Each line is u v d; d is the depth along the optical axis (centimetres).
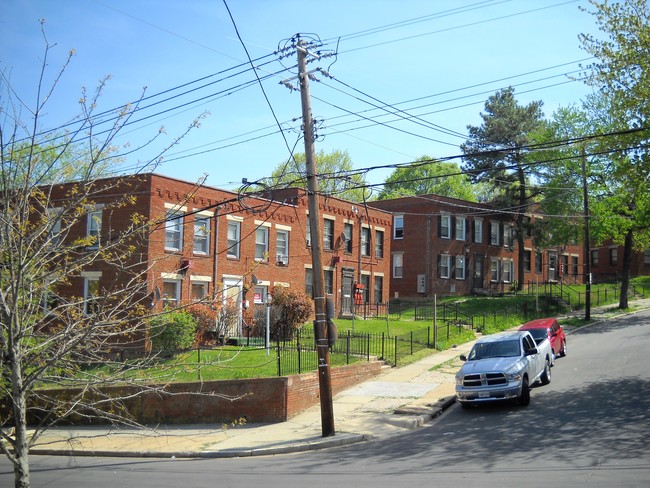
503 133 5138
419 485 1085
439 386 2247
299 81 1747
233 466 1423
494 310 4112
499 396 1803
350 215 4091
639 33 1889
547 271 6247
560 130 4606
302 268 3675
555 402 1848
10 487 1253
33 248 859
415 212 5203
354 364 2341
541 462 1203
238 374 2173
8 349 723
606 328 3625
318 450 1570
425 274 5072
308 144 1745
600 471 1100
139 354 2414
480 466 1212
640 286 5712
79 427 2075
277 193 3747
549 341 2391
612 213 4225
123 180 943
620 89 1977
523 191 5212
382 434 1667
